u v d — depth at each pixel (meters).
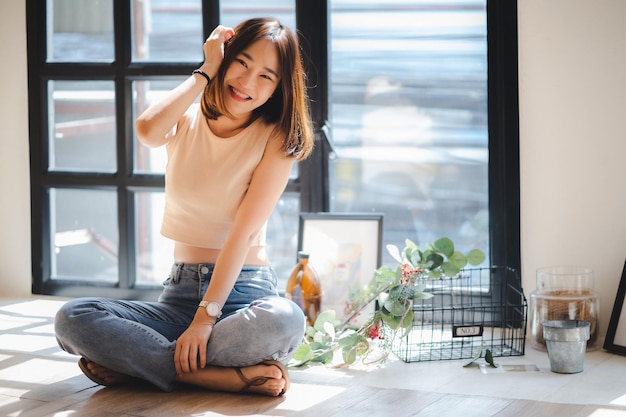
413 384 2.97
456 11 3.85
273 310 2.81
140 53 4.27
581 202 3.62
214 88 2.87
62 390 2.89
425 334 3.66
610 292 3.60
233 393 2.85
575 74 3.60
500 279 3.80
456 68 3.88
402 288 3.27
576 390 2.88
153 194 4.35
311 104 4.01
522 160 3.70
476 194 3.90
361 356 3.32
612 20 3.54
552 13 3.61
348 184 4.05
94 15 4.34
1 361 3.26
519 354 3.37
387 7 3.93
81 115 4.42
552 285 3.46
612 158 3.57
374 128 4.00
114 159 4.39
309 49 3.99
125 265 4.35
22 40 4.39
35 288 4.48
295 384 2.97
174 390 2.88
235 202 2.94
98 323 2.78
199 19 4.19
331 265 3.83
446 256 3.38
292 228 4.16
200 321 2.80
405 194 3.99
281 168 2.93
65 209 4.48
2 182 4.48
